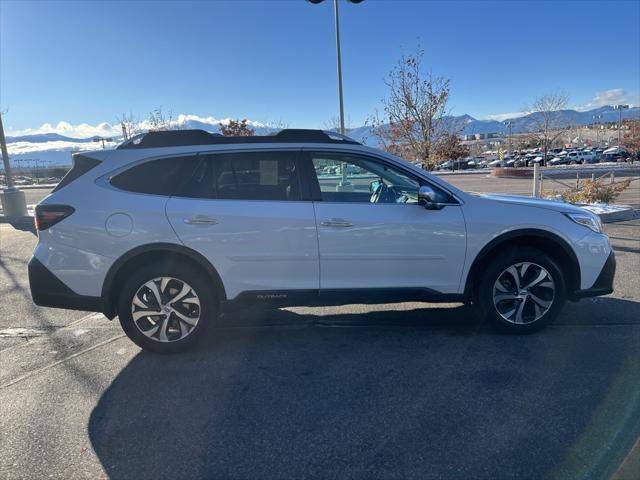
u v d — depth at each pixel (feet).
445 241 14.24
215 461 9.22
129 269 13.98
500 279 14.70
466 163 201.98
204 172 14.02
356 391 11.81
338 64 46.26
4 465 9.25
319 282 14.17
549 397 11.23
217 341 15.35
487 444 9.51
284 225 13.83
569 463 8.87
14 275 24.95
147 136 14.35
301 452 9.44
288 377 12.67
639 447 9.29
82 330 16.90
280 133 14.48
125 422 10.68
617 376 12.17
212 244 13.71
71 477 8.86
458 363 13.20
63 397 11.89
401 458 9.16
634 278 20.89
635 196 55.31
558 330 15.35
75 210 13.55
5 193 48.93
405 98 59.93
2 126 48.91
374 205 14.17
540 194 43.91
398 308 18.16
